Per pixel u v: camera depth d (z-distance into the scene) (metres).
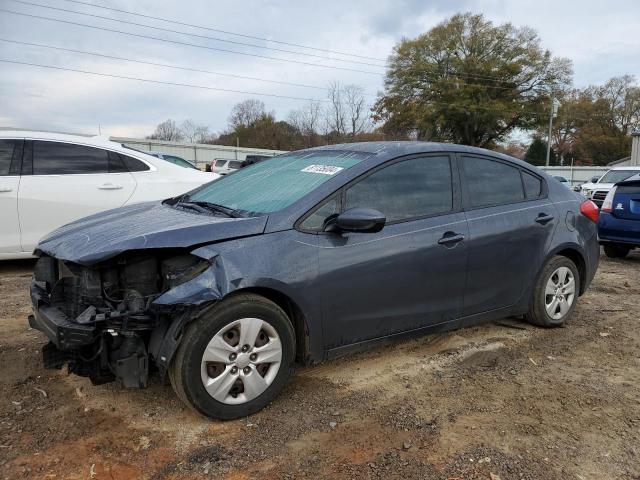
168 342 2.75
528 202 4.33
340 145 4.05
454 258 3.71
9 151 6.14
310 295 3.09
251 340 2.94
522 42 49.78
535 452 2.73
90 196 6.37
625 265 8.12
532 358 3.99
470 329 4.61
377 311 3.40
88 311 2.78
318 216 3.20
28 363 3.67
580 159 71.69
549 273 4.44
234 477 2.49
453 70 49.41
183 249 2.90
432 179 3.78
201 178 7.21
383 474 2.52
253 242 2.96
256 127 67.69
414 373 3.67
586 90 70.31
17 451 2.65
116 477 2.47
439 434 2.88
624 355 4.10
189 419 2.98
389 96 51.78
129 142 43.25
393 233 3.44
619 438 2.88
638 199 8.00
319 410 3.12
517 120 51.12
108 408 3.09
